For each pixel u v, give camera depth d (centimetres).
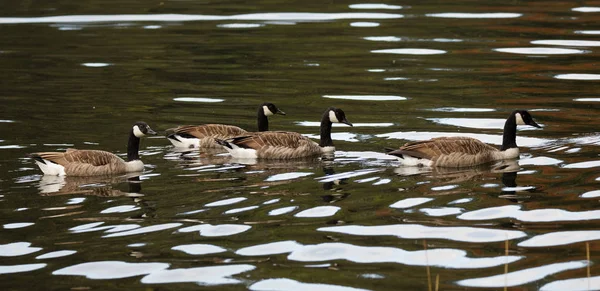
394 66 2798
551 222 1396
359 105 2339
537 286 1161
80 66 2827
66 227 1393
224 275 1209
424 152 1777
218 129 1978
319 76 2680
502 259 1252
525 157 1838
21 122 2147
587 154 1833
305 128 2139
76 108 2298
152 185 1636
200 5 3978
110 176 1702
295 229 1382
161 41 3206
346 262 1252
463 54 2942
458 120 2170
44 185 1628
